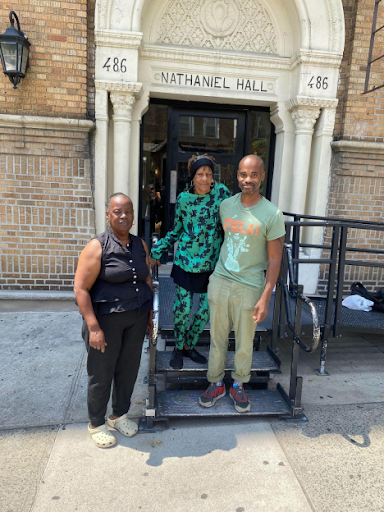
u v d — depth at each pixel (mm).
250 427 2691
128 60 4688
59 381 3211
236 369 2723
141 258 2352
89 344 2262
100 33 4570
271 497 2084
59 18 4508
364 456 2434
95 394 2365
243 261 2490
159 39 5078
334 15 4898
